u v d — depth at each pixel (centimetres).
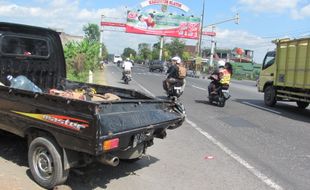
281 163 766
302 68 1539
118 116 541
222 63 1645
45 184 562
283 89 1708
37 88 753
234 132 1062
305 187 632
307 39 1505
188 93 2178
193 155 792
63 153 538
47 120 546
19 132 602
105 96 730
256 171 703
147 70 6219
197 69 5606
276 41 1720
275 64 1733
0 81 753
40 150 568
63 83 850
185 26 6625
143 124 577
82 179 611
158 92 2152
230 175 674
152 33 6594
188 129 1067
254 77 6494
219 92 1634
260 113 1506
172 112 679
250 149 870
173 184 615
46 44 818
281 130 1137
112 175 638
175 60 1638
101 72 4156
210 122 1209
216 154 809
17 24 757
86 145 501
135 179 627
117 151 572
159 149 823
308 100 1538
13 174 606
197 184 621
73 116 514
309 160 800
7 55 755
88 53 2989
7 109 614
